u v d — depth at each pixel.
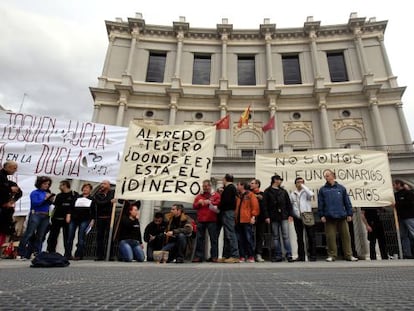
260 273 2.61
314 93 22.02
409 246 7.43
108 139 8.28
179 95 22.47
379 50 23.53
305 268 3.40
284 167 8.88
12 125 8.17
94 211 7.24
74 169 7.90
